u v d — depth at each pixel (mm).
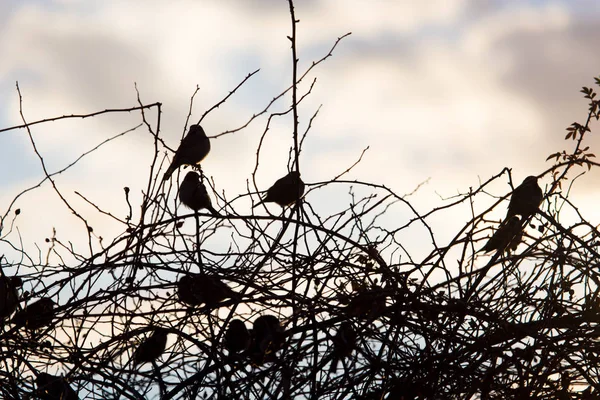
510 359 8156
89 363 7844
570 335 8281
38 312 8602
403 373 8219
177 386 7852
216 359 7969
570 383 8219
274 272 8742
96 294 8453
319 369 8016
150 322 8367
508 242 9000
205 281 8750
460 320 8414
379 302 8438
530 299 8539
